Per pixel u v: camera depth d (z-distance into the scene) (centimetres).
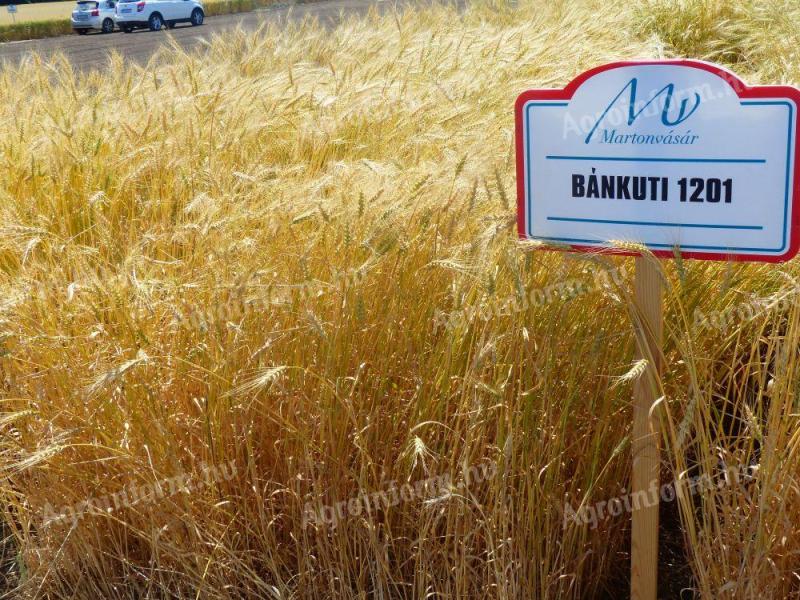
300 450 263
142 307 272
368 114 431
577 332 248
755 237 202
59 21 2827
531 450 241
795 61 480
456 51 575
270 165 368
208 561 262
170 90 492
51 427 262
